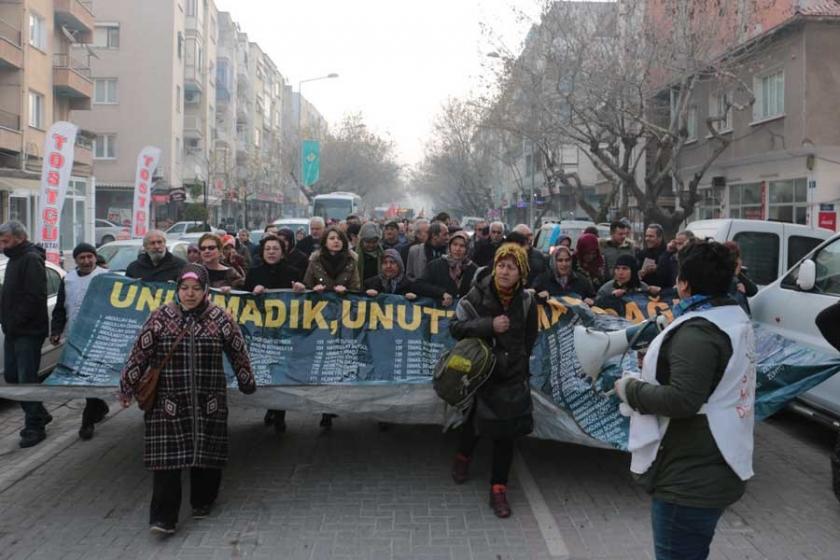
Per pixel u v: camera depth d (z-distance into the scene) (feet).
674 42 71.36
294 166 235.40
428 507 18.45
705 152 87.51
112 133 153.69
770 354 21.27
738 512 18.19
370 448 23.34
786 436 25.02
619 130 78.74
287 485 20.03
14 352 23.53
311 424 26.13
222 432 17.10
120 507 18.54
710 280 10.55
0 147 92.02
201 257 25.70
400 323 22.58
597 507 18.48
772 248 36.83
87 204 119.34
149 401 16.44
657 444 10.53
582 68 76.18
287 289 23.57
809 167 70.64
